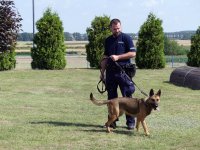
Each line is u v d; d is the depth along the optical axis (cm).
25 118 1170
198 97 1645
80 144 887
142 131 1029
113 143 898
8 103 1445
